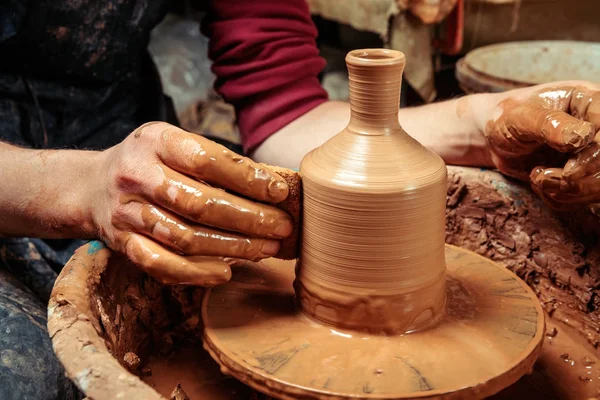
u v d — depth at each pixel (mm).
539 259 1291
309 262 968
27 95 1590
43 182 1137
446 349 911
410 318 938
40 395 1055
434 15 2383
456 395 828
